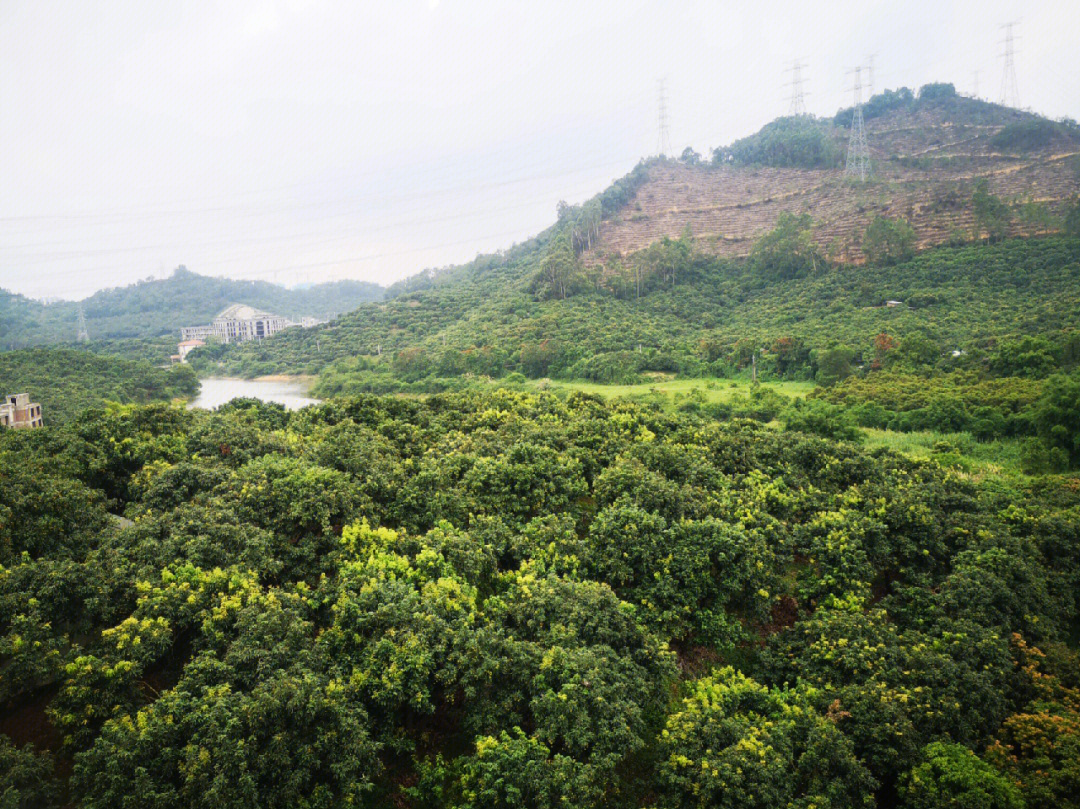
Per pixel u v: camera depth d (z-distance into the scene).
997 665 22.22
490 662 18.00
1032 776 18.81
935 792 18.33
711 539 24.41
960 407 58.31
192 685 16.31
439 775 17.80
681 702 21.91
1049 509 33.38
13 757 14.86
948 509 30.52
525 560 24.64
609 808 18.16
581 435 34.69
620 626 20.72
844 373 76.19
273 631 17.78
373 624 18.55
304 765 15.68
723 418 65.94
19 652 16.28
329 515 23.52
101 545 21.16
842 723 20.34
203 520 21.92
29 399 70.62
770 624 26.28
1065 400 49.00
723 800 17.06
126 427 31.06
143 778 14.41
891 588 27.33
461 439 33.81
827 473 34.06
